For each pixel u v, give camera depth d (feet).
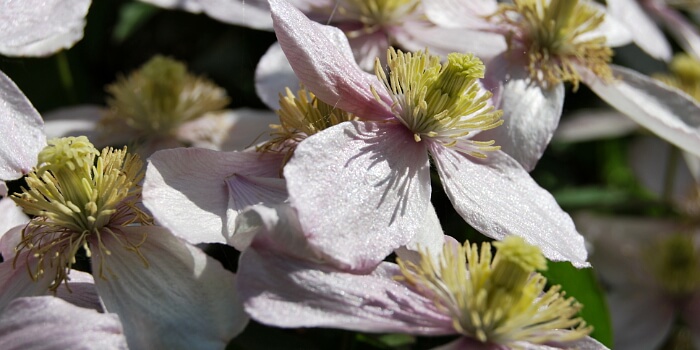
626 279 1.38
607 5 1.29
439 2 1.15
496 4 1.19
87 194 1.01
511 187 1.06
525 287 0.99
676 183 1.45
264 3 1.18
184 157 1.01
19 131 1.03
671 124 1.16
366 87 1.05
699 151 1.17
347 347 1.09
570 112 1.42
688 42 1.40
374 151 1.02
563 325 0.99
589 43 1.17
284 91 1.13
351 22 1.17
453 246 1.01
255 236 0.96
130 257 0.99
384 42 1.16
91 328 0.95
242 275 0.95
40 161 1.00
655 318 1.36
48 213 1.01
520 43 1.16
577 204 1.36
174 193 1.00
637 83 1.18
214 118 1.24
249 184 1.01
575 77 1.15
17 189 1.13
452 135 1.05
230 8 1.18
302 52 1.02
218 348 0.96
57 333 0.95
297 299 0.96
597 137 1.40
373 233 0.99
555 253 1.03
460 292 0.98
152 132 1.23
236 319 0.97
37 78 1.27
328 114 1.05
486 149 1.06
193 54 1.37
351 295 0.97
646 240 1.39
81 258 1.04
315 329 1.10
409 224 1.00
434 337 1.10
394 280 0.99
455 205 1.03
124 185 1.02
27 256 1.00
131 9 1.31
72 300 0.99
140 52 1.37
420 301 0.99
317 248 0.96
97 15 1.33
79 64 1.34
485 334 0.99
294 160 0.99
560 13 1.15
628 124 1.40
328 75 1.03
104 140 1.23
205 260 0.99
